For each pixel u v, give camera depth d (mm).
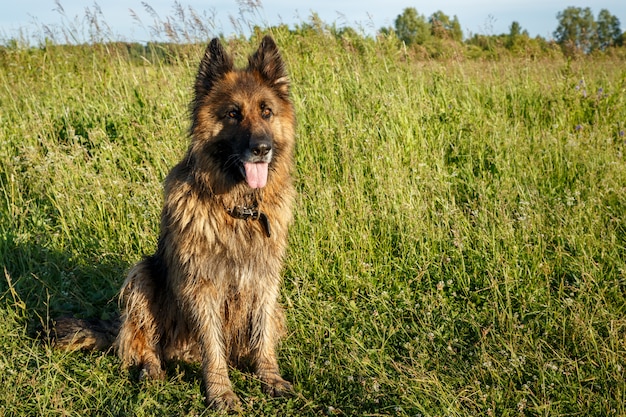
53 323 1828
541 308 1890
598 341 1740
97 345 1816
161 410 1607
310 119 2701
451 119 2777
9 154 2654
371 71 3078
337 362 1744
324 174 2467
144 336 1783
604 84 3277
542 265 1999
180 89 2939
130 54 3457
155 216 2299
